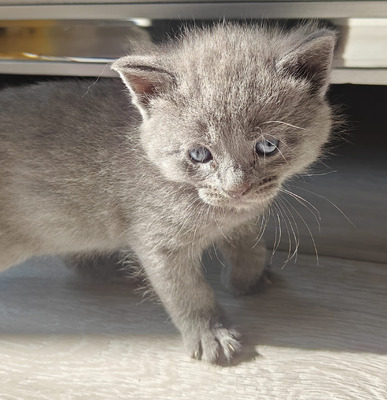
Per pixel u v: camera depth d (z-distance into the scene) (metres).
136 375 0.18
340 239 0.24
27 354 0.19
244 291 0.22
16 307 0.21
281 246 0.24
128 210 0.19
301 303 0.21
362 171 0.29
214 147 0.16
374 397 0.17
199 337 0.19
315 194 0.27
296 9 0.19
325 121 0.17
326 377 0.18
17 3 0.21
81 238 0.21
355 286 0.22
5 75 0.31
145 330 0.20
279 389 0.17
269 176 0.16
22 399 0.17
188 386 0.18
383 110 0.35
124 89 0.20
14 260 0.22
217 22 0.20
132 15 0.21
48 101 0.20
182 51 0.17
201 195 0.17
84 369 0.19
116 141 0.19
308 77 0.16
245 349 0.19
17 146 0.20
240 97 0.15
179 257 0.19
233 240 0.20
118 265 0.23
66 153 0.19
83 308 0.21
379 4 0.19
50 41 0.22
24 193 0.20
